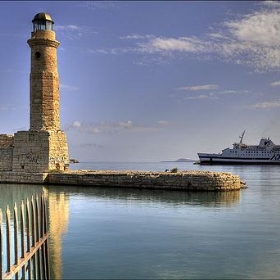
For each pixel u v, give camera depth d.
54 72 54.53
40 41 53.38
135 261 20.48
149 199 41.00
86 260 20.67
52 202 38.84
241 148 180.88
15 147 55.00
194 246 23.27
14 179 54.66
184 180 47.72
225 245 23.52
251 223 29.52
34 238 16.44
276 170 135.88
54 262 20.30
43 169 53.69
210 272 18.97
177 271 19.11
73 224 28.97
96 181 51.25
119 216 31.97
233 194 46.28
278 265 19.97
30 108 54.44
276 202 40.47
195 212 33.88
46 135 53.47
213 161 185.12
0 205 36.41
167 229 27.48
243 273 18.86
